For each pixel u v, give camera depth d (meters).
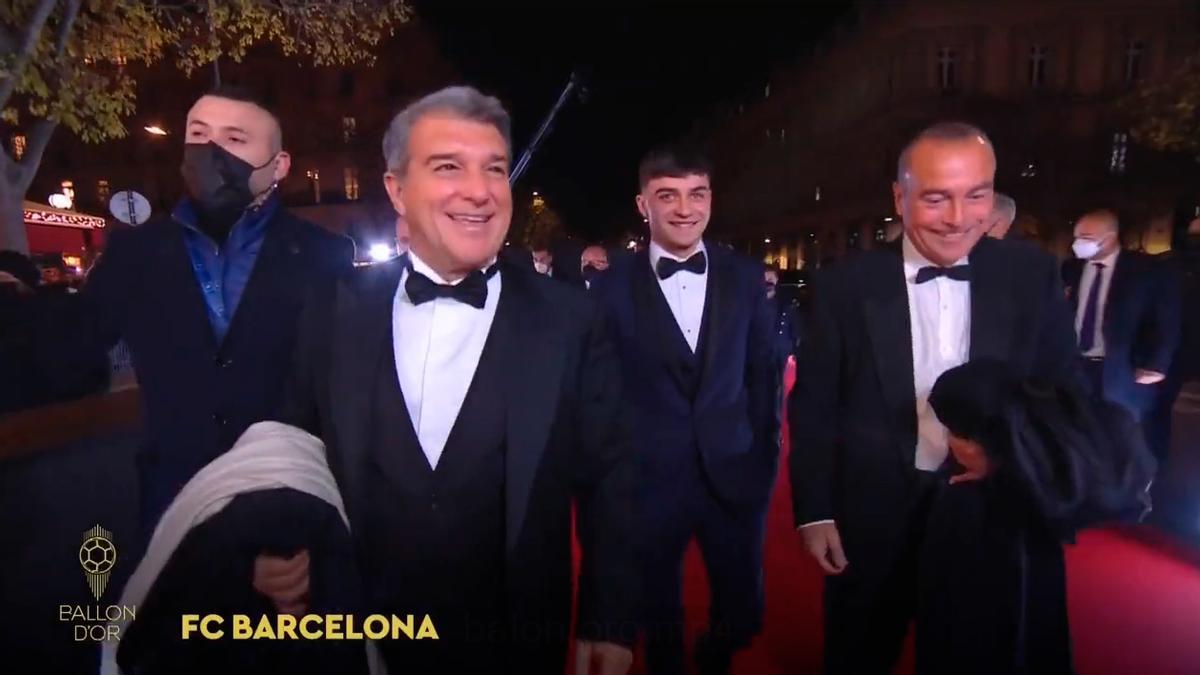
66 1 8.19
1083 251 4.71
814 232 44.00
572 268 5.47
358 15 11.66
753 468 2.66
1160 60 29.20
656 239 2.60
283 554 1.17
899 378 1.88
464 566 1.44
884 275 1.92
